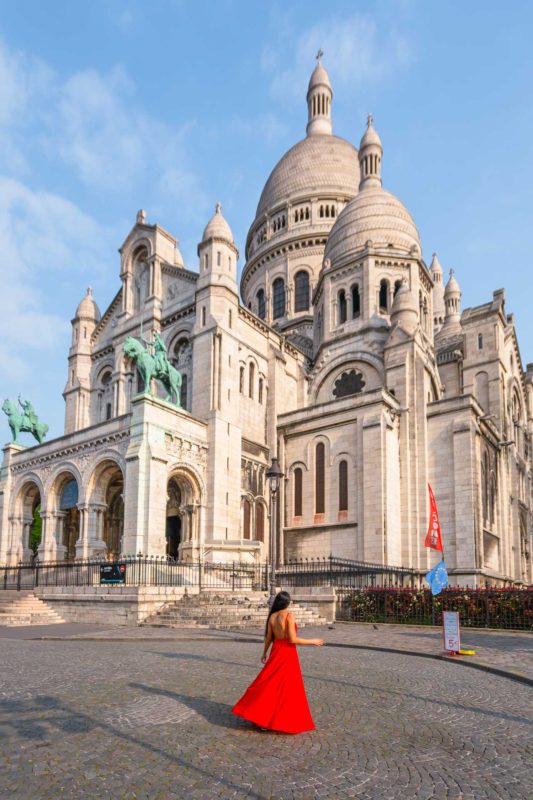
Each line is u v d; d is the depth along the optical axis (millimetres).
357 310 53156
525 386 65438
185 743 8594
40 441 48812
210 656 17125
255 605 28281
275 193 76250
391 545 39156
